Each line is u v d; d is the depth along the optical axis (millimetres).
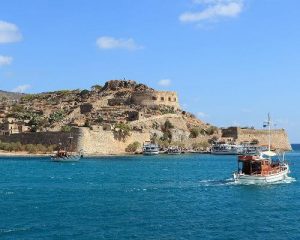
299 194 80188
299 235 50500
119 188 89125
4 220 56219
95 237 48656
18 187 89750
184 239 48344
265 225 55250
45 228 52219
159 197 76938
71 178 109812
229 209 65812
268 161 95438
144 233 50656
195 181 102938
